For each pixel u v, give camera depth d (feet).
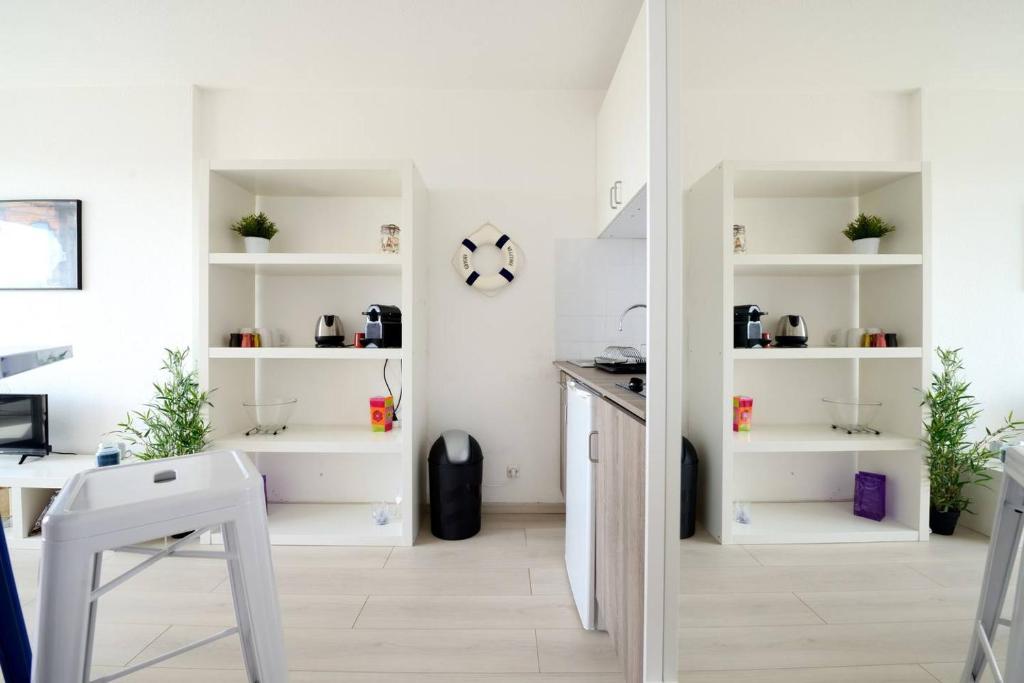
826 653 3.83
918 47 3.32
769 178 4.18
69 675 2.83
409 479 7.75
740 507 4.25
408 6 6.82
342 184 8.46
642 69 5.89
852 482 3.86
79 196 9.01
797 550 4.00
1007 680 2.66
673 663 4.11
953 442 3.19
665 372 4.09
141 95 8.94
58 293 9.05
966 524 3.14
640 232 8.66
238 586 3.56
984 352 3.05
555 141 9.29
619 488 4.75
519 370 9.31
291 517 8.52
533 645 5.30
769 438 4.13
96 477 3.43
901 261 3.53
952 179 3.13
